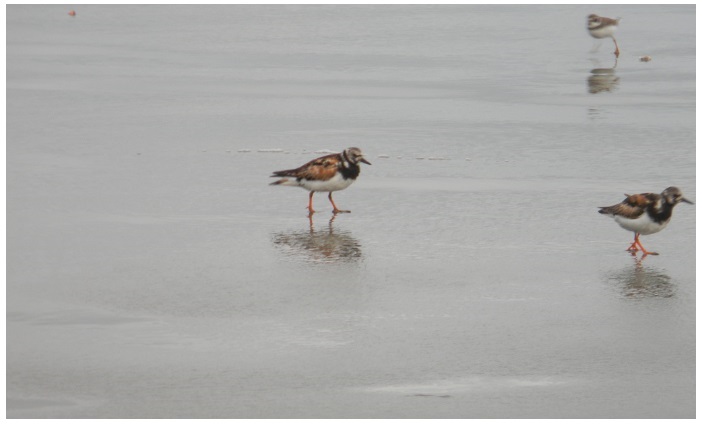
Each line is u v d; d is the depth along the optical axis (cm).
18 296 1545
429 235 1847
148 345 1385
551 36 4275
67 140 2595
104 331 1427
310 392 1266
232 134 2673
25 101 3092
